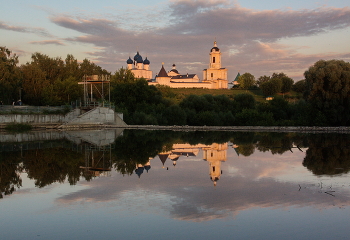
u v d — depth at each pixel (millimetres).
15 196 11281
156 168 16812
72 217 9133
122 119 53469
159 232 8047
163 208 9859
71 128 47031
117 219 8945
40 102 60781
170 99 66688
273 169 16406
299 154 21828
